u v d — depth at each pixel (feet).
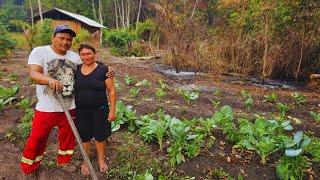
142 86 29.84
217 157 16.02
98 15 189.88
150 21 88.74
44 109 12.86
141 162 15.19
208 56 44.52
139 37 80.59
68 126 13.55
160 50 62.69
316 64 41.93
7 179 14.30
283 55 41.75
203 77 39.40
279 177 14.51
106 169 14.57
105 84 13.33
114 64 46.62
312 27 43.39
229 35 46.11
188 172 14.92
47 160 15.28
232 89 32.27
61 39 12.52
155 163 15.14
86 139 13.82
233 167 15.35
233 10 56.59
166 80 35.42
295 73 41.16
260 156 16.08
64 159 14.17
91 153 15.80
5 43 47.62
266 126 16.99
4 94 22.81
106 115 13.64
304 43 41.45
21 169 14.82
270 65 41.45
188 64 45.50
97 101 13.25
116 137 17.58
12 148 16.57
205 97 26.76
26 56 54.13
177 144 15.71
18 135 17.65
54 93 12.83
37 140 13.23
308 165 15.15
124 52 65.87
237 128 19.53
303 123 21.61
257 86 35.78
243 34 47.88
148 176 13.65
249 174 14.99
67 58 12.96
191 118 21.49
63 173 14.52
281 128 17.66
